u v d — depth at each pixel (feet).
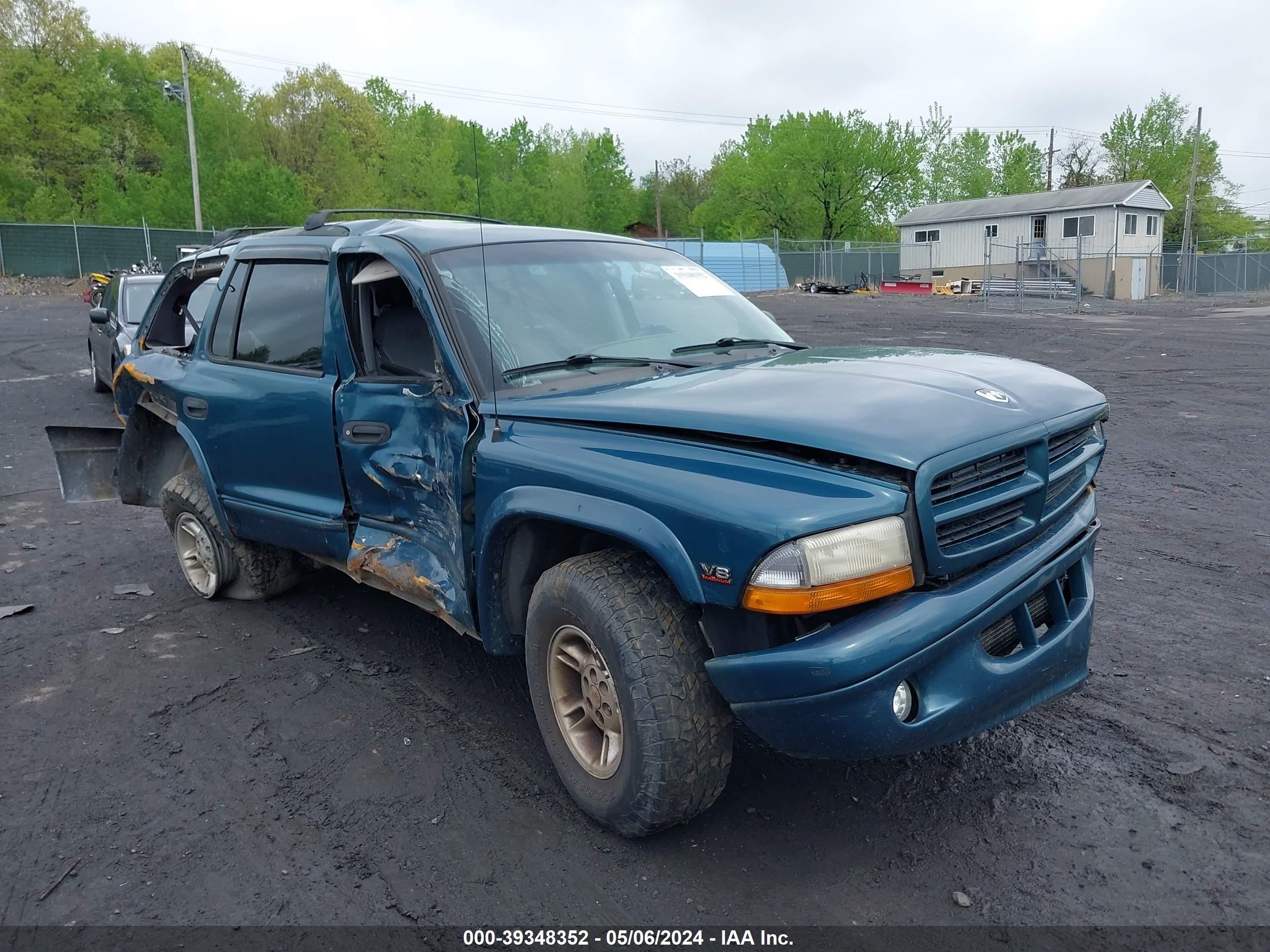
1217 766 11.07
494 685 13.82
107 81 211.82
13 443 33.09
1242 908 8.65
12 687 14.08
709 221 238.89
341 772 11.48
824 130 198.39
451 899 9.09
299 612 16.90
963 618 8.51
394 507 12.32
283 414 13.66
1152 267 151.33
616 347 12.09
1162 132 223.92
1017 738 11.84
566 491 9.55
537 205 168.96
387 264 12.22
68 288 121.60
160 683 14.12
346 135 200.44
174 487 17.03
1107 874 9.19
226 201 138.92
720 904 8.91
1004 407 9.62
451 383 11.08
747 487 8.40
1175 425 33.65
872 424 8.68
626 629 9.07
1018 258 112.27
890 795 10.65
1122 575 17.92
